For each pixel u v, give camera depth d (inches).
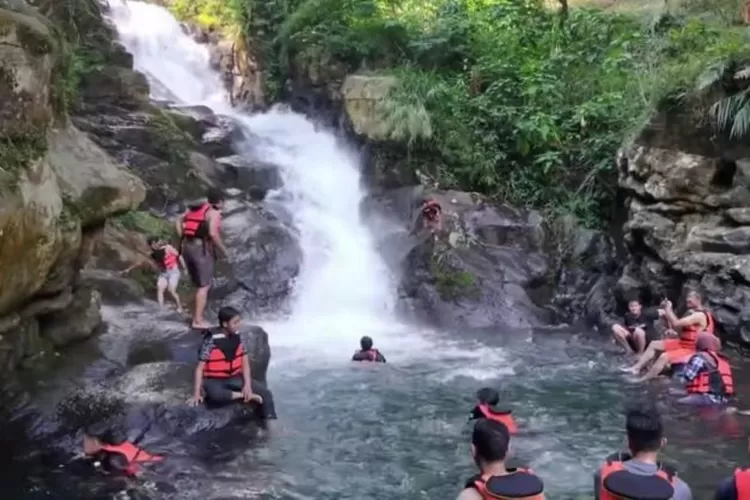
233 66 814.5
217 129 645.9
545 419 330.3
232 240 535.8
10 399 287.3
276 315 521.0
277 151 662.5
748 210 468.8
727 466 274.7
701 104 493.0
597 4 759.7
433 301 538.6
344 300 550.3
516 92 650.8
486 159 629.6
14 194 268.7
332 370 406.9
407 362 428.1
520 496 152.6
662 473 159.3
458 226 576.4
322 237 586.9
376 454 288.2
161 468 263.7
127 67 633.6
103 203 338.3
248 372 312.0
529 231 586.9
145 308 420.8
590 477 266.1
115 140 557.9
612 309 538.9
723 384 361.1
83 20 620.7
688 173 496.7
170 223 537.0
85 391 297.4
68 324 339.3
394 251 579.2
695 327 402.3
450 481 264.1
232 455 281.4
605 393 369.7
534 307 546.6
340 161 665.0
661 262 510.9
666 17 609.0
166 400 297.6
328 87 689.0
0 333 290.0
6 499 235.8
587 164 611.2
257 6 770.8
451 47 679.1
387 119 620.4
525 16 714.8
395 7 732.7
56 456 265.6
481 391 317.1
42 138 292.7
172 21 850.1
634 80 597.3
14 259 272.7
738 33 506.6
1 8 283.9
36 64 288.2
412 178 625.3
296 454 286.2
